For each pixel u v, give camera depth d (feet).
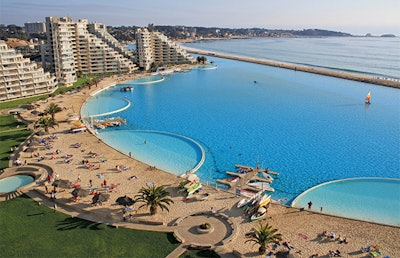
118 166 243.40
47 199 197.06
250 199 194.08
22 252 149.48
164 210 186.60
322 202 207.72
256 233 154.61
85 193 192.34
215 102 479.41
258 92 551.18
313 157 278.46
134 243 156.25
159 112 425.28
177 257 146.51
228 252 149.38
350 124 370.12
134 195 204.44
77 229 167.22
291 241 159.63
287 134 336.90
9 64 452.35
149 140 321.52
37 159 256.52
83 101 464.24
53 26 554.87
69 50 565.94
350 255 149.59
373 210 199.11
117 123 368.48
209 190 212.02
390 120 384.47
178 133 342.64
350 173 249.34
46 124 313.32
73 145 289.12
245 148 299.79
